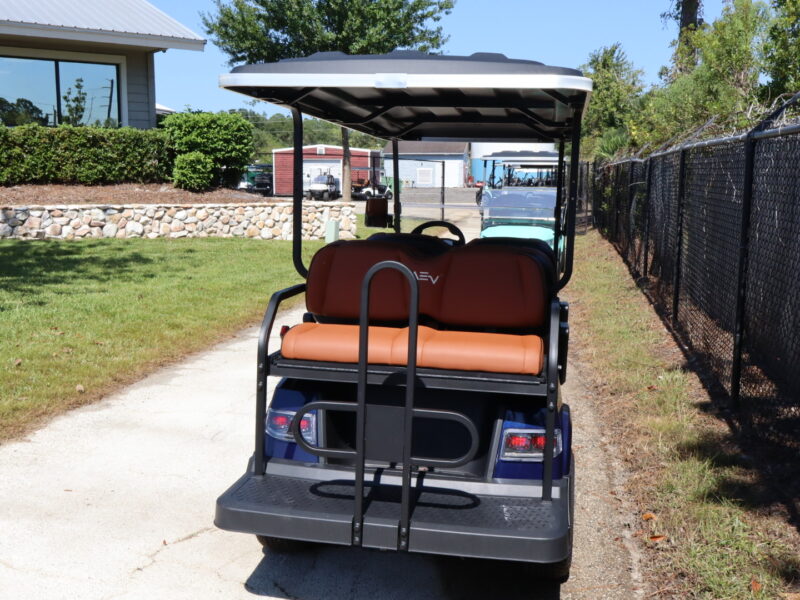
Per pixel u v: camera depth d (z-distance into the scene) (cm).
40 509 423
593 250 1620
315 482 340
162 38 1723
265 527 314
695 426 539
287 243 1648
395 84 323
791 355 564
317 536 310
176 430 554
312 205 1770
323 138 8681
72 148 1667
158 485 462
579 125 368
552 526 303
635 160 1247
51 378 637
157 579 360
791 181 566
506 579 373
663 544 387
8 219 1483
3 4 1669
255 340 837
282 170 4456
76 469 480
